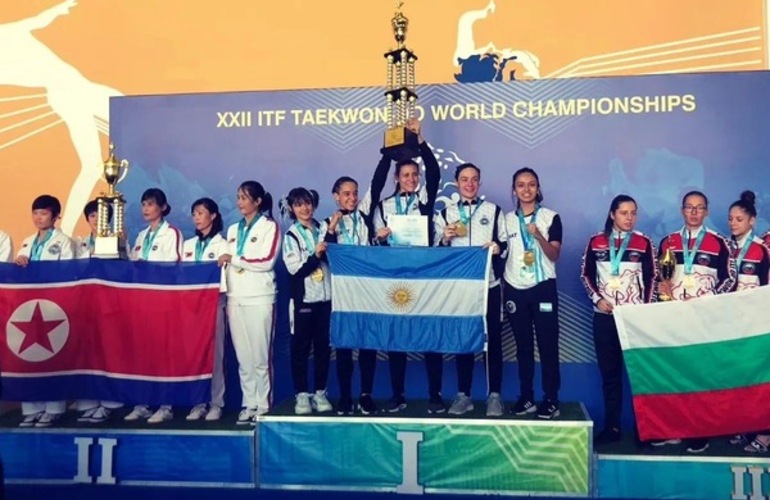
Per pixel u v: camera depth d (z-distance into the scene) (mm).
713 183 3521
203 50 4375
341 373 3373
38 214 3602
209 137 3852
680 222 3537
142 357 3354
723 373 2980
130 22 4422
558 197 3631
